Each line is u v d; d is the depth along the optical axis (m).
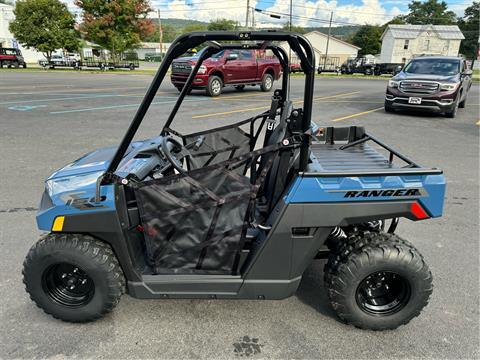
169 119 3.33
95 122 9.24
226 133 3.60
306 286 3.16
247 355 2.43
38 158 6.29
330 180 2.35
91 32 36.28
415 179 2.40
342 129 3.47
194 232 2.47
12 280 3.13
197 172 2.37
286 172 2.54
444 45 61.22
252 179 3.11
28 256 2.48
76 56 44.47
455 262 3.54
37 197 4.77
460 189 5.36
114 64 35.16
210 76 14.41
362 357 2.43
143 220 2.43
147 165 2.75
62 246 2.42
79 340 2.53
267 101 13.47
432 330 2.67
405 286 2.53
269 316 2.79
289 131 2.48
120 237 2.43
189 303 2.92
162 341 2.53
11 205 4.53
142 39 39.81
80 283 2.62
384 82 26.97
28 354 2.40
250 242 2.68
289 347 2.50
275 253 2.46
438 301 2.98
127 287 2.58
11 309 2.80
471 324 2.73
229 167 2.74
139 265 2.62
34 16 38.62
